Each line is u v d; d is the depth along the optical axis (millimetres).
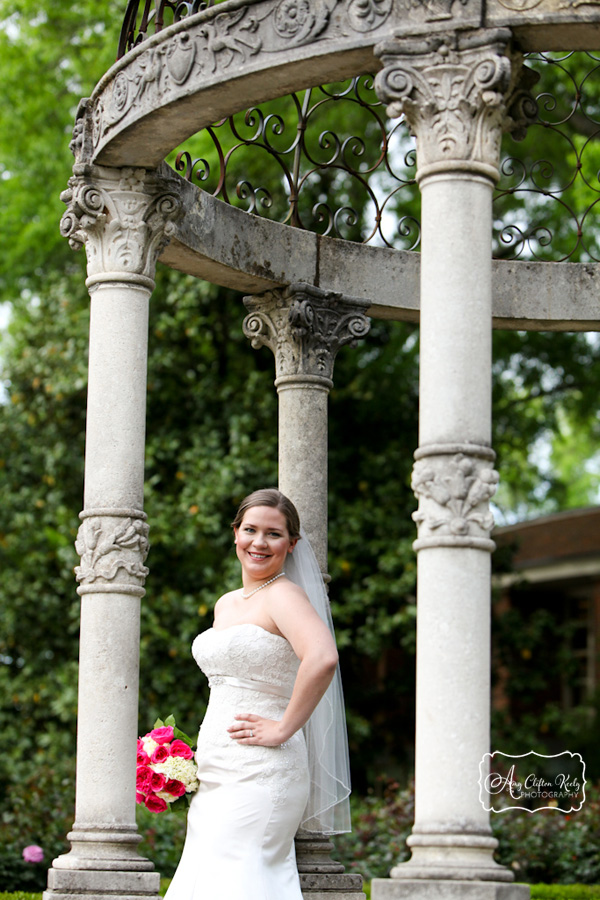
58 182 15547
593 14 4961
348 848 10703
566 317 7965
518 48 5156
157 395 14688
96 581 6047
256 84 5598
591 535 18547
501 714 15273
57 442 14891
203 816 5090
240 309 14586
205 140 13805
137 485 6176
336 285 7699
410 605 14039
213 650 5148
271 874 4992
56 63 16141
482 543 4797
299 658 5055
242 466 13828
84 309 15055
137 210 6332
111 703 5926
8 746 14070
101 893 5625
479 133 5035
